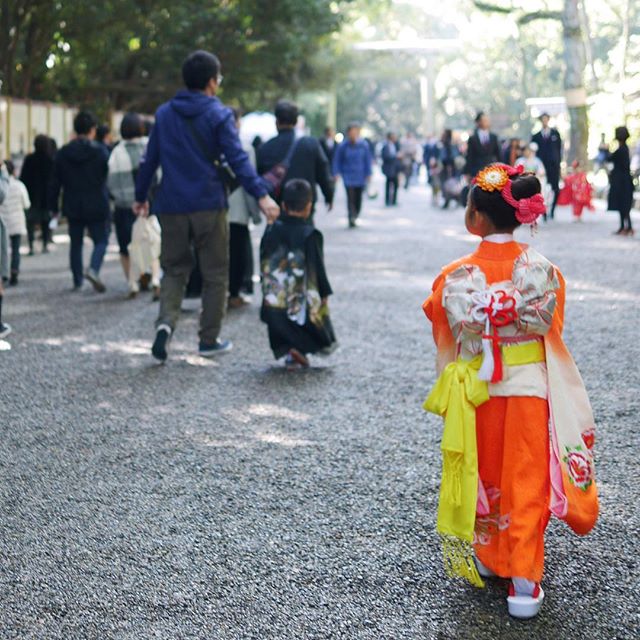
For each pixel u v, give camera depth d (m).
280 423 7.63
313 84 49.16
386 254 19.02
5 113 24.78
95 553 5.27
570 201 28.84
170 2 32.47
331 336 9.42
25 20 31.69
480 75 98.50
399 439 7.19
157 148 9.74
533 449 4.59
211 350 10.08
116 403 8.24
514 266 4.60
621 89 47.44
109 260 18.75
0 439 7.26
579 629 4.46
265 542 5.40
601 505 5.87
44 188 19.25
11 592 4.82
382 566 5.09
